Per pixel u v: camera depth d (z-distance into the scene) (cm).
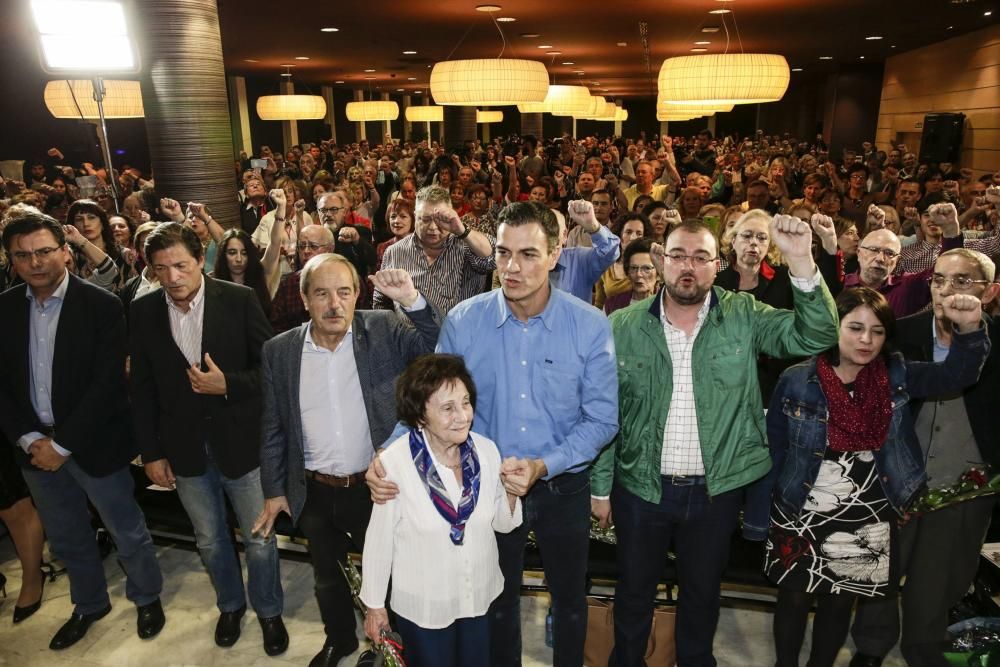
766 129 3045
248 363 266
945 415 238
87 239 397
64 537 287
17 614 308
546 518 218
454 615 197
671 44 1193
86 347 269
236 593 290
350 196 700
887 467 216
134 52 382
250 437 263
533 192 668
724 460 218
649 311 226
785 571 226
